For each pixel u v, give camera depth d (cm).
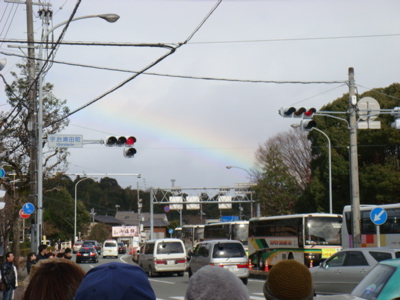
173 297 2206
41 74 2650
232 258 2608
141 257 3588
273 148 5369
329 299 905
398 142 4422
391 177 4394
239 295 246
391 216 2894
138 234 8431
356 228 2498
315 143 5147
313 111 2361
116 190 15512
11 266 1692
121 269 259
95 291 251
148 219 13488
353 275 1772
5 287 1680
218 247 2623
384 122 4581
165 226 12700
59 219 8869
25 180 3441
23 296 325
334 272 1836
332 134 4909
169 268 3350
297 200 5247
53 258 356
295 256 3309
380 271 939
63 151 3681
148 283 262
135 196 15300
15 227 3362
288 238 3384
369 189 4594
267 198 5344
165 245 3388
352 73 2517
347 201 4891
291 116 2359
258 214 5884
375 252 1741
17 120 3441
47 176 3716
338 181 4866
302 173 5641
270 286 316
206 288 245
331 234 3228
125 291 252
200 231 5784
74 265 330
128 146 2467
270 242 3578
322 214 3259
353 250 1806
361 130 4697
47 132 3575
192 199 7088
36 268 334
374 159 4744
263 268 3666
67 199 8925
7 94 3438
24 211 2572
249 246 3856
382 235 2917
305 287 312
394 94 4741
